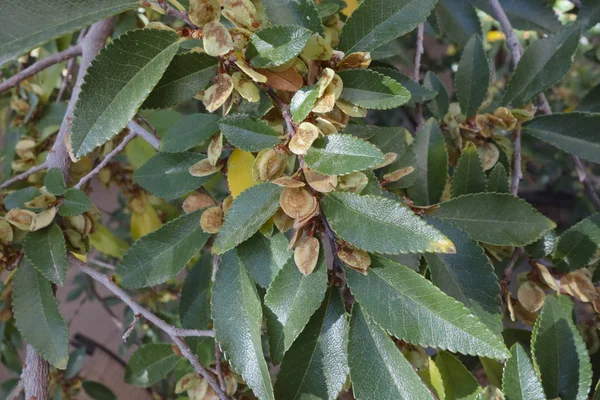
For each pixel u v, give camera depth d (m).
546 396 0.21
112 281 0.23
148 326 0.51
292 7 0.20
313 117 0.18
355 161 0.17
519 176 0.28
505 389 0.20
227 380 0.25
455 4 0.37
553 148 0.53
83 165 0.31
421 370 0.22
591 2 0.34
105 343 0.72
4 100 0.40
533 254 0.25
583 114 0.27
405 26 0.20
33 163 0.35
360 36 0.20
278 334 0.19
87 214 0.25
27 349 0.24
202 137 0.22
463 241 0.22
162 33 0.17
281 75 0.18
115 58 0.16
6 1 0.16
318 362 0.19
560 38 0.28
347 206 0.17
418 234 0.16
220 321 0.20
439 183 0.26
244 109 0.20
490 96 0.30
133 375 0.32
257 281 0.20
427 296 0.17
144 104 0.18
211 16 0.17
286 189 0.17
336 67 0.19
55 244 0.23
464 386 0.23
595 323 0.25
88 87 0.16
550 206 0.73
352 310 0.19
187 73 0.18
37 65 0.31
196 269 0.32
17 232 0.23
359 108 0.19
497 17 0.32
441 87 0.32
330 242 0.18
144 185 0.23
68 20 0.16
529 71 0.28
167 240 0.21
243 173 0.20
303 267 0.18
